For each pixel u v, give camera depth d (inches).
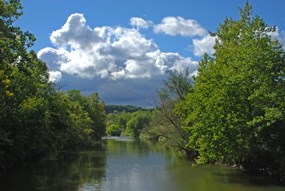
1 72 1043.9
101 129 4185.5
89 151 2402.8
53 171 1371.8
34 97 1584.6
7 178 1184.2
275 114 1001.5
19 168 1440.7
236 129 1139.3
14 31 1101.7
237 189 961.5
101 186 1052.5
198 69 1545.3
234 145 1159.6
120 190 989.8
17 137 1387.8
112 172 1348.4
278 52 1131.3
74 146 2664.9
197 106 1269.7
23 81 1402.6
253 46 1132.5
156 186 1047.6
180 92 1963.6
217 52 1393.9
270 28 1177.4
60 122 1985.7
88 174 1294.3
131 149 2600.9
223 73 1171.9
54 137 1811.0
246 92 1139.9
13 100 1401.3
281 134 1099.3
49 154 1835.6
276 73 1099.9
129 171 1373.0
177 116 1856.5
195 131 1256.8
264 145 1141.1
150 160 1782.7
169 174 1279.5
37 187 1028.5
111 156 2025.1
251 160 1217.4
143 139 4608.8
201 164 1512.1
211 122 1177.4
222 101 1139.9
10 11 1079.6
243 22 1284.4
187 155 1926.7
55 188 1016.2
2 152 1268.5
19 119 1395.2
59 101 2113.7
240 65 1141.7
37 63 1555.1
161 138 3161.9
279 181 1061.1
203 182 1089.4
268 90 1067.9
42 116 1568.7
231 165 1409.9
